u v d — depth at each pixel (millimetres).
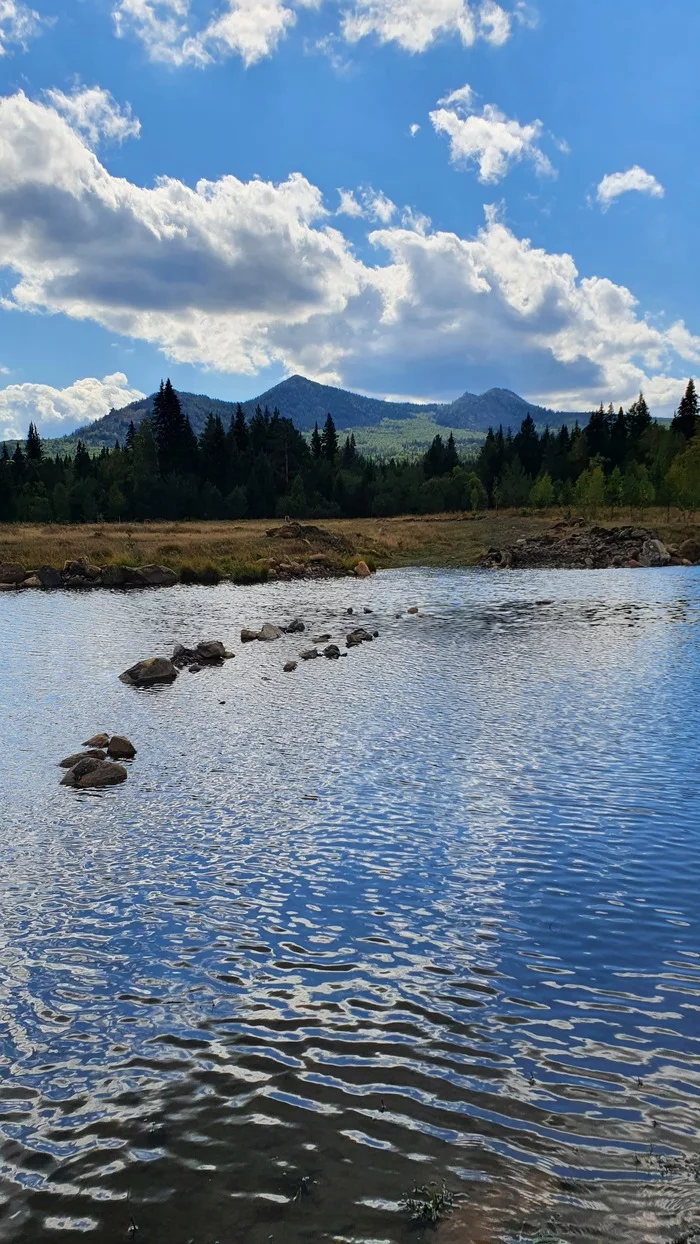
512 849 9969
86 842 10672
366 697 19203
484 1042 6133
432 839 10359
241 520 124375
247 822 11203
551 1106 5371
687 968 7176
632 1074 5699
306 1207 4543
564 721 16188
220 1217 4504
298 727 16516
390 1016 6531
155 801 12227
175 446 140000
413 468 174375
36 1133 5316
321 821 11141
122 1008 6801
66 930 8227
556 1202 4496
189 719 17531
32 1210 4637
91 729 16875
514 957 7430
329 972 7262
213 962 7516
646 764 13203
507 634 28969
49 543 67188
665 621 31109
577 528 78375
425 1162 4875
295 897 8836
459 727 16031
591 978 7035
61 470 149625
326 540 72625
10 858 10188
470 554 70125
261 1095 5605
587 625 30641
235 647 27828
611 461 143250
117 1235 4414
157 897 8945
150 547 64500
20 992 7082
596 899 8586
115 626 33188
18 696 20125
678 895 8641
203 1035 6371
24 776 13750
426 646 26828
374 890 8953
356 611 37594
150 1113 5469
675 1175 4688
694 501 86375
